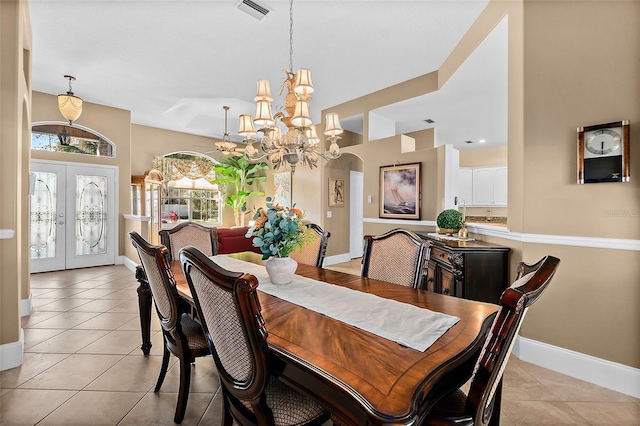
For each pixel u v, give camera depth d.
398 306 1.46
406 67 4.04
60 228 5.32
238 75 4.28
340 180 6.44
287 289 1.75
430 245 1.94
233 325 1.05
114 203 5.85
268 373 1.00
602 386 2.02
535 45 2.29
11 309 2.22
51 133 5.27
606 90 2.00
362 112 5.17
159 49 3.58
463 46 3.32
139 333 2.78
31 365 2.23
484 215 7.78
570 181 2.14
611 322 2.01
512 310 0.84
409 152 4.73
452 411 1.07
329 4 2.78
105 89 4.84
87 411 1.74
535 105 2.30
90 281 4.61
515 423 1.68
